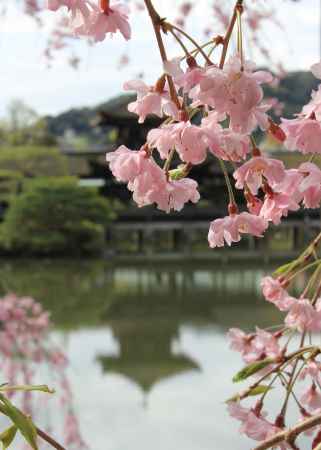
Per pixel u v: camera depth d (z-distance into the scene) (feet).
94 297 70.54
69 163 129.49
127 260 113.09
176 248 134.51
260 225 3.75
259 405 4.30
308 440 14.24
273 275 5.03
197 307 64.54
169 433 23.99
